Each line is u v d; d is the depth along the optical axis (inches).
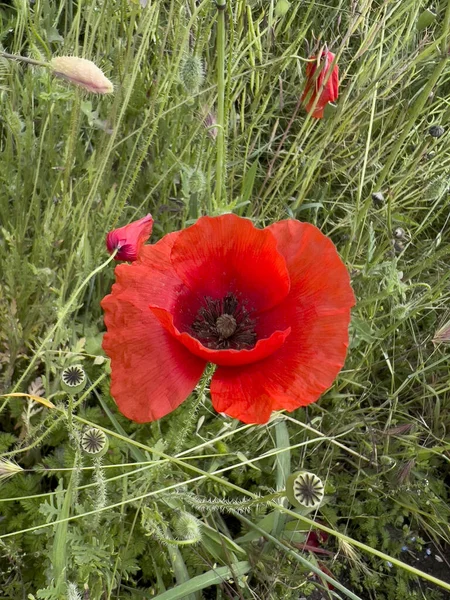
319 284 6.1
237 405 5.7
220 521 8.8
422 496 9.9
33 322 9.1
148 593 8.0
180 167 8.9
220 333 6.6
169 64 8.5
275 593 8.1
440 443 11.0
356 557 8.9
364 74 10.9
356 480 9.8
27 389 9.0
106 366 8.2
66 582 6.6
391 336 11.5
